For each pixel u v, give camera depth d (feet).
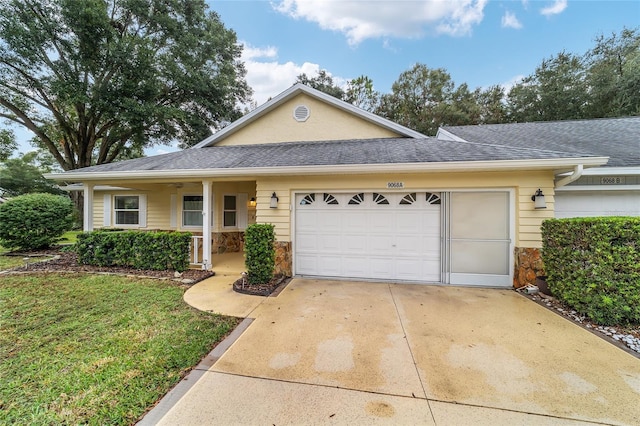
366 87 90.63
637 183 21.20
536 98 77.71
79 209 57.82
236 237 36.60
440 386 8.71
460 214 20.51
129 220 38.91
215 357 10.34
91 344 11.15
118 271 23.35
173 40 58.23
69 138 60.54
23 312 14.44
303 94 31.86
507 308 15.67
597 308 13.42
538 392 8.44
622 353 10.76
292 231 22.98
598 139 26.22
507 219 19.77
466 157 19.13
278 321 13.78
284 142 32.17
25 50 42.98
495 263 19.99
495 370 9.61
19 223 31.14
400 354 10.66
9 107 52.85
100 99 48.98
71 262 26.45
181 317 14.01
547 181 18.88
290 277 22.65
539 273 18.76
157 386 8.59
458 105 84.99
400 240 21.53
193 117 62.08
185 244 23.48
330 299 17.21
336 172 20.13
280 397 8.16
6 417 7.28
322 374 9.30
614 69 65.87
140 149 73.26
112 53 47.88
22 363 9.79
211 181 24.58
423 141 27.43
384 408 7.73
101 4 47.09
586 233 13.92
